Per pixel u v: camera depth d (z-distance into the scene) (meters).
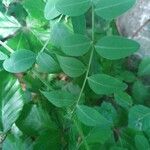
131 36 0.20
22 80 0.20
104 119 0.16
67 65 0.16
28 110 0.19
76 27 0.18
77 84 0.19
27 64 0.17
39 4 0.20
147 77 0.20
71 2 0.15
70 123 0.19
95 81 0.16
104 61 0.20
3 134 0.18
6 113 0.18
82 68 0.16
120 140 0.18
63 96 0.17
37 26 0.20
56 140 0.18
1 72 0.19
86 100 0.20
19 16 0.21
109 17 0.15
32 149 0.18
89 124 0.16
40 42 0.20
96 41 0.16
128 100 0.18
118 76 0.20
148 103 0.19
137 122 0.17
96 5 0.15
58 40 0.17
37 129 0.18
